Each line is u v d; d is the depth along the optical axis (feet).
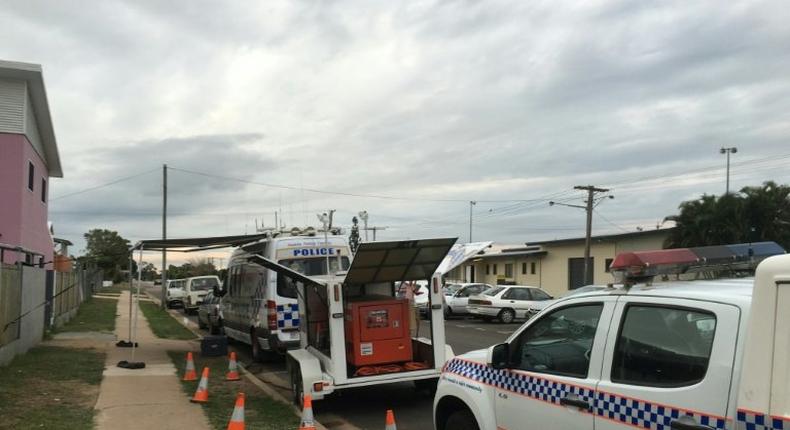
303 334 31.50
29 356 40.32
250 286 44.47
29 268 43.47
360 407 29.53
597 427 12.82
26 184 61.87
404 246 26.55
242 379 35.53
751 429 9.73
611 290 13.67
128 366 38.29
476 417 16.31
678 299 11.85
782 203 100.48
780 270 9.55
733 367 10.41
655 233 113.80
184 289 104.12
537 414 14.46
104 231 257.34
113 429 23.21
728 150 162.91
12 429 22.25
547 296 84.53
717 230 100.89
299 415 26.61
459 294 91.86
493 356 15.66
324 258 40.16
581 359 13.78
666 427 11.32
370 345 28.25
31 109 64.75
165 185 119.85
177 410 26.71
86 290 123.34
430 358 29.35
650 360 12.12
